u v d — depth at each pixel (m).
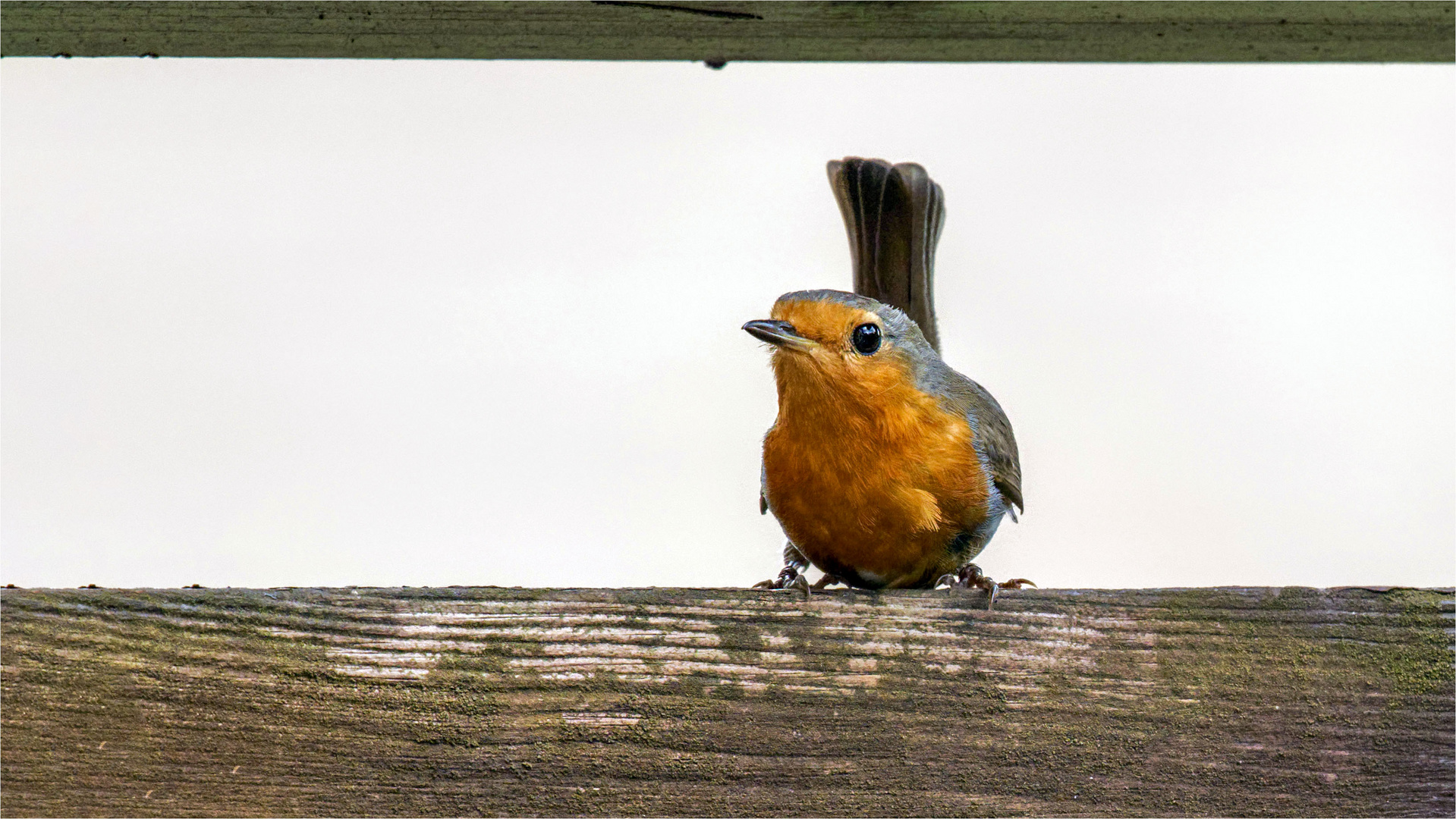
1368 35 3.73
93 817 3.66
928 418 3.72
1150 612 3.68
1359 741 3.67
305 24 3.73
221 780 3.66
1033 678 3.68
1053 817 3.67
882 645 3.68
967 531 3.73
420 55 3.75
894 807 3.67
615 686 3.67
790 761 3.67
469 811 3.67
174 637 3.67
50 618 3.66
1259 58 3.75
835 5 3.72
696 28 3.73
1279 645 3.68
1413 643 3.68
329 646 3.67
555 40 3.74
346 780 3.67
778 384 3.73
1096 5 3.72
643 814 3.67
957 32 3.74
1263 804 3.67
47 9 3.72
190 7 3.72
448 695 3.67
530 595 3.67
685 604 3.68
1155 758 3.67
